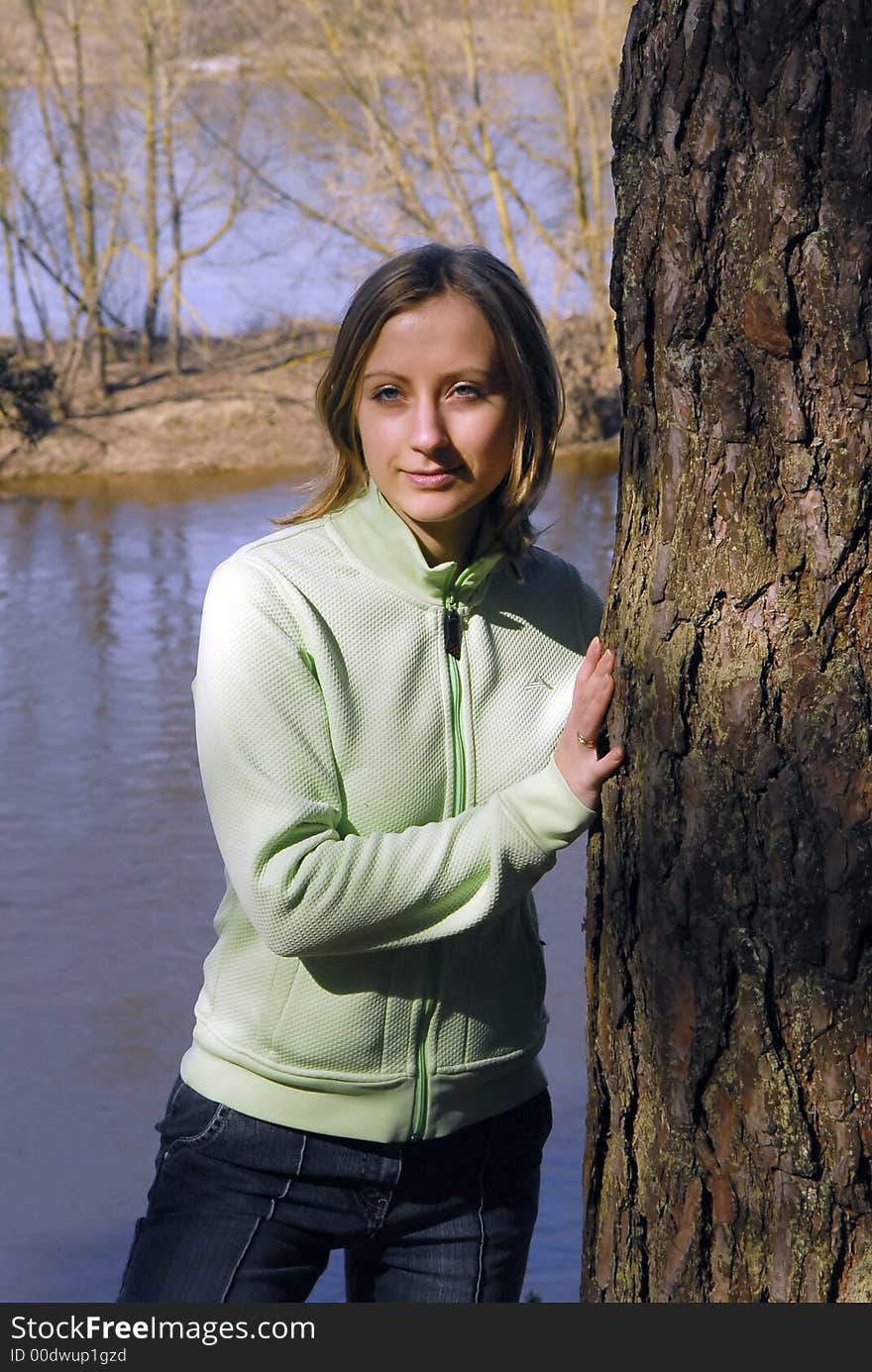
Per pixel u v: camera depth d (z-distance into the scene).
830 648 1.82
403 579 2.12
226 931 2.15
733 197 1.82
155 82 18.77
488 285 2.06
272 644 2.04
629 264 1.94
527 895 2.23
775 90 1.78
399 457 2.07
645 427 1.96
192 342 19.77
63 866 7.45
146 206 19.56
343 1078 2.07
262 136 19.53
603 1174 2.11
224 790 2.04
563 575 2.33
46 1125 5.08
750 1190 1.90
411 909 1.99
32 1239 4.36
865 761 1.80
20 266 20.53
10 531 14.50
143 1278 2.13
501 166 19.08
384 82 19.00
